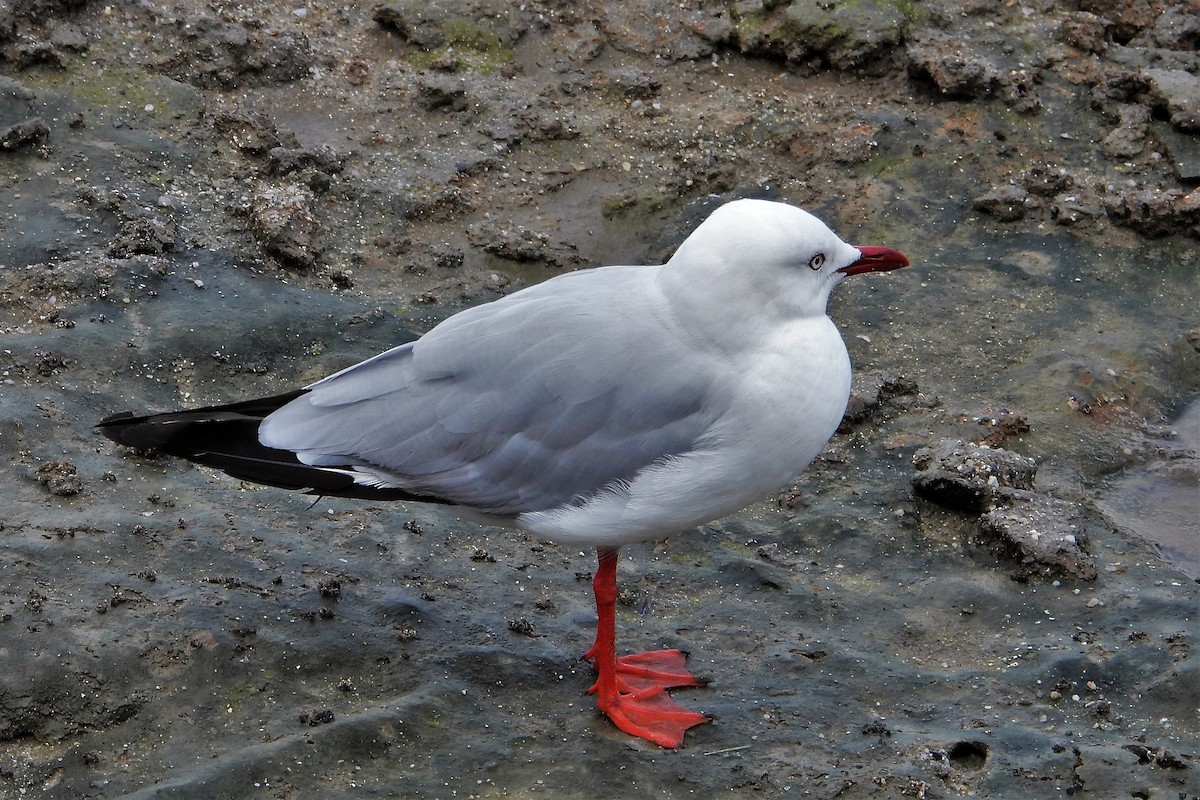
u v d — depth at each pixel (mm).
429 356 9398
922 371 13453
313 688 9633
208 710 9352
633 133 15875
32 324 12438
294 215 13977
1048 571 11008
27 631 9461
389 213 14781
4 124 14438
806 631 10547
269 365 12617
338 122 15750
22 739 9070
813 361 9164
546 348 9258
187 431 9344
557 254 14492
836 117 16109
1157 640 10289
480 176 15383
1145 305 14328
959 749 9438
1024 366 13516
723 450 9086
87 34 15781
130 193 14039
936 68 16172
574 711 9711
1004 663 10242
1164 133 15805
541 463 9250
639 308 9344
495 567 10984
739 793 9070
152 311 12805
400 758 9148
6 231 13320
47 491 10852
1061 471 12367
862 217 15148
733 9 17141
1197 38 17062
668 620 10617
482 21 16906
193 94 15367
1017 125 16000
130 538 10508
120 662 9422
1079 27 16781
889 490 11969
